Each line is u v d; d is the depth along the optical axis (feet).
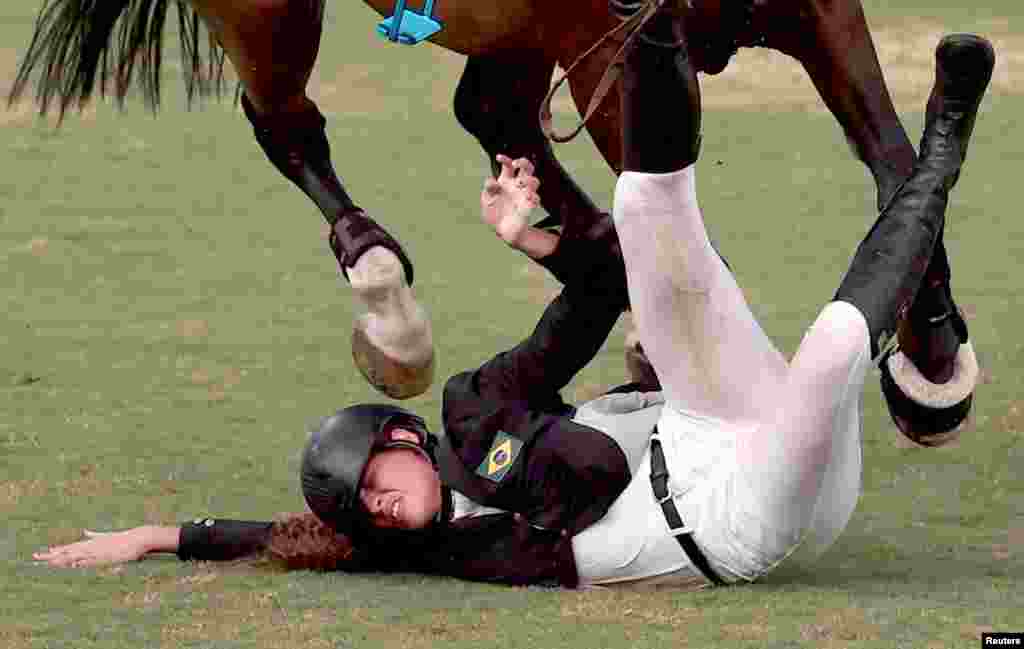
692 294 23.56
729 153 72.95
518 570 24.86
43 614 23.75
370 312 30.30
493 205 25.14
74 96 35.50
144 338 45.34
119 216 61.87
